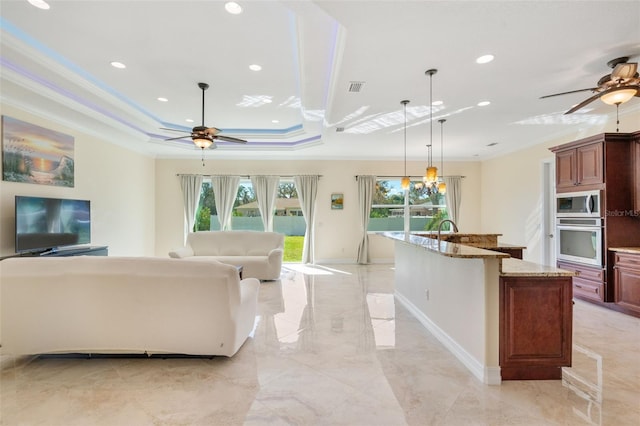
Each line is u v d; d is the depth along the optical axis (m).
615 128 4.54
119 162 6.23
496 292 2.36
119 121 5.20
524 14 2.17
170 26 2.84
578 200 4.45
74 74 3.70
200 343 2.60
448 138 5.93
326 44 2.79
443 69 3.04
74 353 2.73
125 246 6.42
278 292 5.06
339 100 3.88
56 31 2.91
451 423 1.88
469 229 8.09
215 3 2.53
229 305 2.59
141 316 2.56
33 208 4.16
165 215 7.58
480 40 2.52
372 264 7.77
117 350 2.62
